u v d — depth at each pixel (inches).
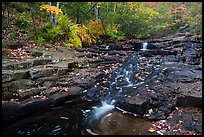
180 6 930.7
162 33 863.7
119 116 239.1
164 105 248.8
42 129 206.7
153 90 281.4
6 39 385.7
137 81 327.3
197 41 543.2
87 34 550.6
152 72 355.6
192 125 211.0
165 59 426.3
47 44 434.6
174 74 331.6
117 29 698.8
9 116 215.8
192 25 812.0
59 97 253.8
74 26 510.3
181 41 550.9
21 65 284.7
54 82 277.3
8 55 322.7
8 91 239.6
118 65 388.2
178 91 266.8
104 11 741.3
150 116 234.1
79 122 222.7
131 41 617.0
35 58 331.0
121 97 273.6
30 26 482.6
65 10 635.5
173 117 230.2
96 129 210.1
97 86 299.6
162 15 870.4
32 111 232.5
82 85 287.7
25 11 520.7
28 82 259.6
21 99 235.5
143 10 738.2
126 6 725.3
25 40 417.4
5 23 428.5
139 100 251.3
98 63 381.7
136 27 745.6
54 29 473.7
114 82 321.7
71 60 352.5
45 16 568.1
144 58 438.3
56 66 307.3
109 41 603.5
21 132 200.1
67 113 241.6
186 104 249.8
